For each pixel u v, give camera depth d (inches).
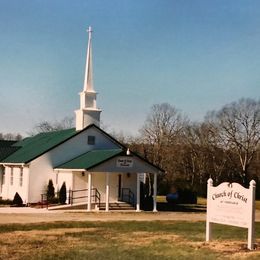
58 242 814.5
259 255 683.4
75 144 1860.2
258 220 1486.2
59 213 1477.6
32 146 2015.3
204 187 2989.7
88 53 1929.1
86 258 664.4
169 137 3523.6
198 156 3417.8
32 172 1793.8
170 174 3289.9
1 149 2055.9
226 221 788.6
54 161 1823.3
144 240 844.0
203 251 716.7
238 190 769.6
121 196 1747.0
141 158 1672.0
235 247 749.3
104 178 1740.9
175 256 678.5
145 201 1747.0
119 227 1087.0
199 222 1257.4
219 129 3577.8
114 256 679.1
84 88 1908.2
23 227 1053.8
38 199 1797.5
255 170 3348.9
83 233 952.3
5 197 1988.2
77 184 1717.5
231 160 3363.7
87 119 1897.1
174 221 1278.3
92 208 1658.5
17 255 682.8
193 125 4498.0
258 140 3297.2
